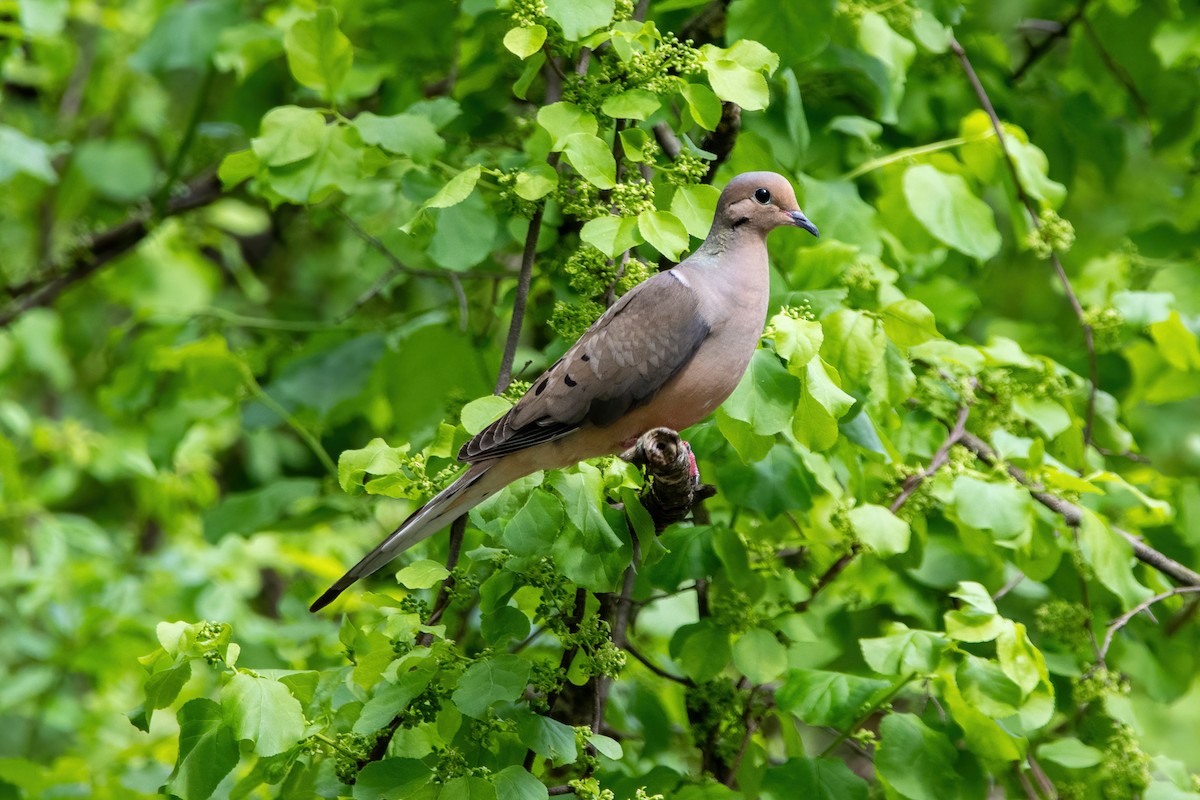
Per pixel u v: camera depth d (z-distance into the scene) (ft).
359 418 43.11
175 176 43.93
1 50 44.47
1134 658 34.88
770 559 31.76
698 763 37.50
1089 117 41.34
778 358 27.91
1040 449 30.22
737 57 27.07
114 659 44.27
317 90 30.86
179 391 39.04
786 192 28.35
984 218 32.73
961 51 34.91
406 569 25.00
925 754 27.99
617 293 29.04
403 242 37.81
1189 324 38.11
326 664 35.91
